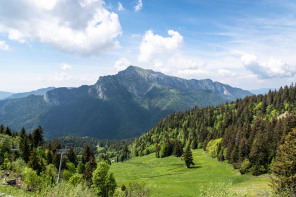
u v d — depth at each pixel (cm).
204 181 7738
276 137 8038
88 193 2530
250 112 16788
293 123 7950
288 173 3244
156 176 9881
